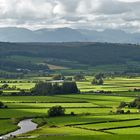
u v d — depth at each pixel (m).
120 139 171.25
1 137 186.12
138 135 180.62
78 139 174.00
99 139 172.75
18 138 180.50
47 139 175.75
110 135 181.75
